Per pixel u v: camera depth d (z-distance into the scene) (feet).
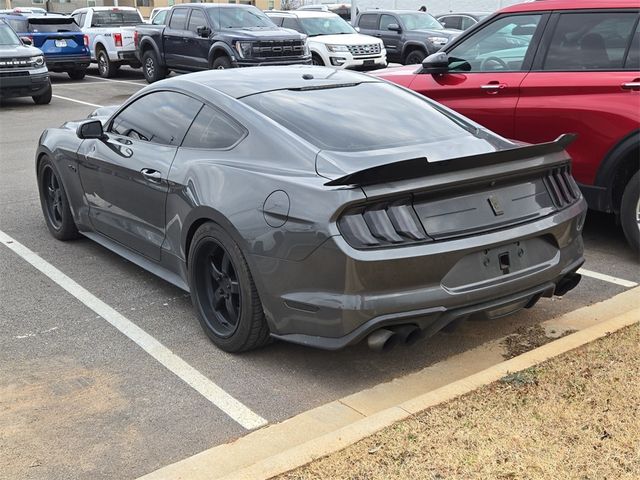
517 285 12.59
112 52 68.90
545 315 15.53
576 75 19.06
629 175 18.83
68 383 12.78
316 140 13.16
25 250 20.15
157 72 59.36
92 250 20.13
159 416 11.75
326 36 58.95
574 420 10.82
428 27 65.05
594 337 13.44
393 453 10.07
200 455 10.52
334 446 10.20
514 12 20.80
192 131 15.02
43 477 10.18
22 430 11.32
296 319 12.07
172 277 15.65
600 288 17.07
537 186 13.38
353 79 16.29
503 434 10.50
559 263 13.39
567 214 13.55
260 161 13.15
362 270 11.22
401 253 11.37
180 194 14.28
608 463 9.82
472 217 12.24
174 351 14.02
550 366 12.41
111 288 17.30
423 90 22.12
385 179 11.43
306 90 15.20
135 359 13.71
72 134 19.56
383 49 59.93
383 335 11.54
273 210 12.12
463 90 21.17
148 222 15.90
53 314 15.79
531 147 12.62
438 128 14.43
